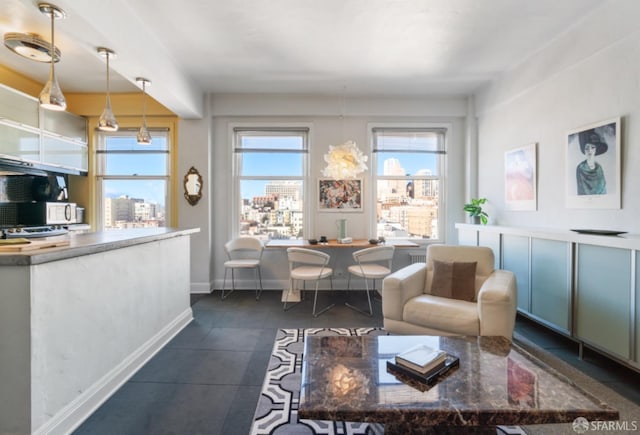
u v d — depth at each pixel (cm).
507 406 117
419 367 137
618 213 246
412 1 240
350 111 449
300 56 330
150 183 458
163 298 269
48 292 151
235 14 255
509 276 251
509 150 375
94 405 180
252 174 462
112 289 201
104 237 220
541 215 327
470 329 218
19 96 346
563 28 281
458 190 465
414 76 384
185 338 279
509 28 279
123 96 437
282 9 249
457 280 264
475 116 443
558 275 254
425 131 466
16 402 141
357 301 393
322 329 299
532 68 329
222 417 172
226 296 415
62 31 215
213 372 220
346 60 340
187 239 320
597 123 260
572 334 241
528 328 298
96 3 209
